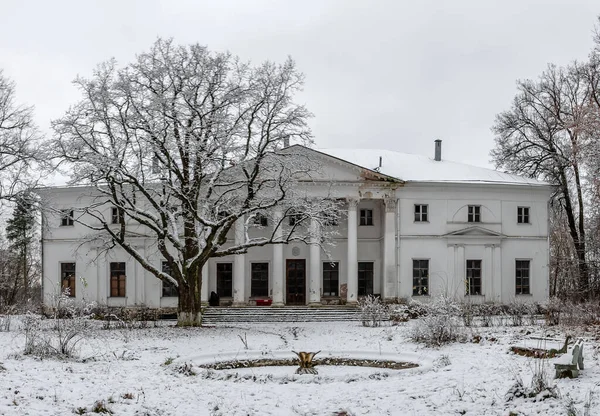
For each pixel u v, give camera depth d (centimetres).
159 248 3584
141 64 3372
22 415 1268
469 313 3584
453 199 5016
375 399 1498
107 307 4616
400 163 5319
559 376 1577
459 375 1797
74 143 3309
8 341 2648
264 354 2322
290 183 3566
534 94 5434
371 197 4900
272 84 3366
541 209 5144
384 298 4884
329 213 3741
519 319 3631
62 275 5006
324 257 5081
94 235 4012
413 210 4972
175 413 1378
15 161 3700
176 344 2772
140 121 3322
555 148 5469
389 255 4897
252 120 3381
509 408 1330
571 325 3061
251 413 1379
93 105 3312
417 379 1770
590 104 4594
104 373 1878
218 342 2866
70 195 4981
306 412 1386
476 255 5000
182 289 3609
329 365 2198
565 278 5028
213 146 3341
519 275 5081
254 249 5081
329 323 4103
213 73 3409
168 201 3691
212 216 3656
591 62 4894
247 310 4650
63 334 2714
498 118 5638
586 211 5641
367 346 2714
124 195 3441
